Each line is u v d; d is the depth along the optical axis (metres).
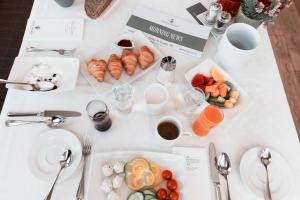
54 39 0.88
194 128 0.73
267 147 0.74
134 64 0.80
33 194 0.64
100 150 0.71
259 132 0.76
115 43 0.85
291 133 0.76
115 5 0.95
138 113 0.76
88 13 0.91
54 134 0.70
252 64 0.87
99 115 0.68
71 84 0.78
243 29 0.79
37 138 0.69
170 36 0.89
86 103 0.77
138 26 0.91
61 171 0.65
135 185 0.64
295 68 1.74
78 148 0.69
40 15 0.92
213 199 0.66
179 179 0.66
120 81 0.80
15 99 0.77
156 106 0.71
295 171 0.71
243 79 0.84
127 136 0.73
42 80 0.78
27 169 0.67
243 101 0.78
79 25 0.90
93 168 0.65
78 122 0.74
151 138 0.73
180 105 0.78
